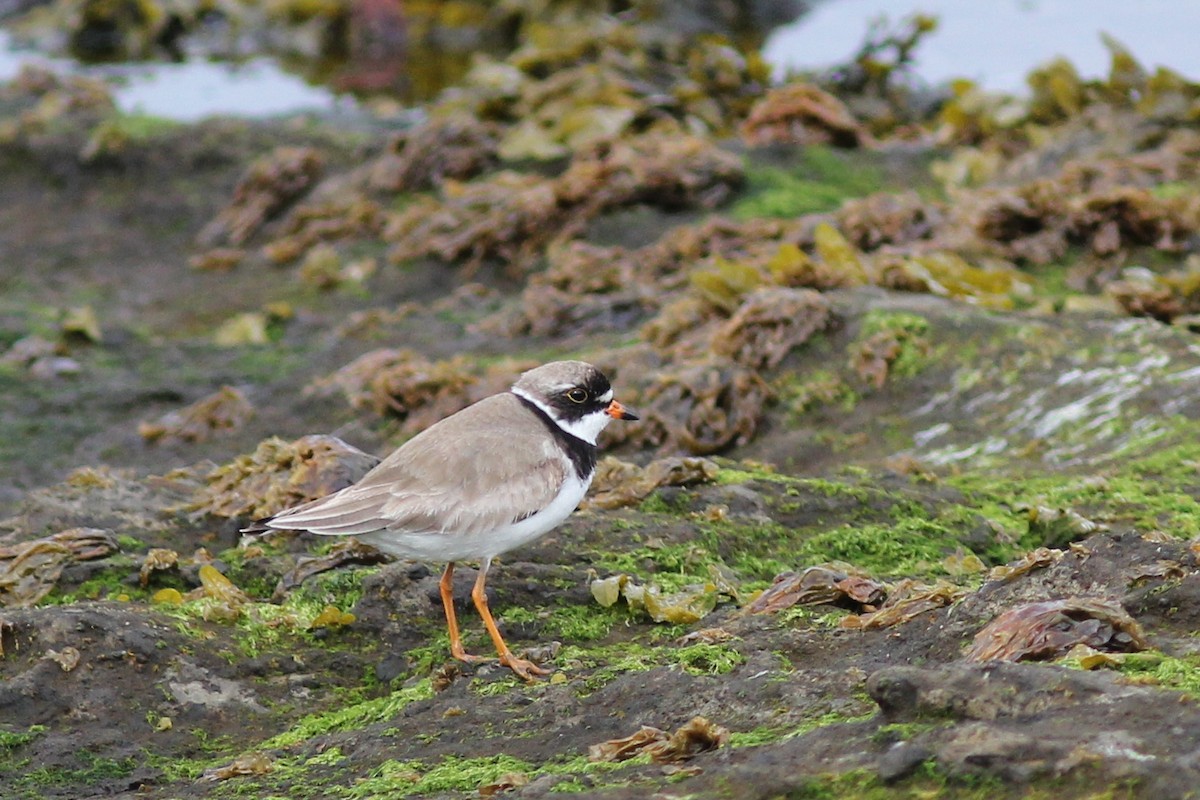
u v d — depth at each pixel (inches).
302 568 406.0
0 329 749.3
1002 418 523.8
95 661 352.2
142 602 394.3
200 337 749.3
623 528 423.5
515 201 773.3
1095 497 448.1
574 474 370.3
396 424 614.5
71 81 1039.0
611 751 285.6
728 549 417.1
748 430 551.5
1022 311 590.2
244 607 383.6
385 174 857.5
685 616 370.9
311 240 826.2
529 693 330.6
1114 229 654.5
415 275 777.6
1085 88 819.4
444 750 309.0
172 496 475.8
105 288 819.4
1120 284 594.6
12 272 842.8
